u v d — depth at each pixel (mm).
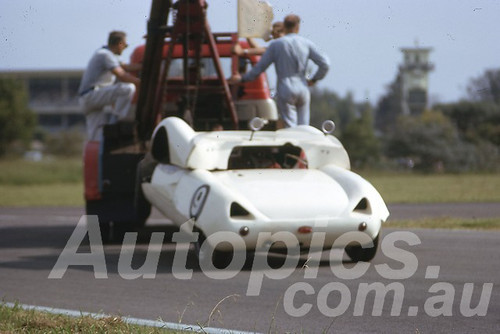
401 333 11219
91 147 23250
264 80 26344
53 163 95812
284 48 22312
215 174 18109
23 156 137500
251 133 18750
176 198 18031
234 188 17141
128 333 11039
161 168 19812
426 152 87500
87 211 22938
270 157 20219
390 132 100812
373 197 17531
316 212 16750
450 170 82625
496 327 11484
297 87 22500
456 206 34938
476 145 95375
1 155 133000
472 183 57312
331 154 19109
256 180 17656
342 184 17891
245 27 22766
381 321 11977
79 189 65000
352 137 104188
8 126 135625
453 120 105000
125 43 26234
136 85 25547
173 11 22531
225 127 24516
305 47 22453
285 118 22703
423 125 93562
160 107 23797
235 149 19859
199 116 24328
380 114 123750
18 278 16891
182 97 23922
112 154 22969
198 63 23609
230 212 16766
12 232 27469
